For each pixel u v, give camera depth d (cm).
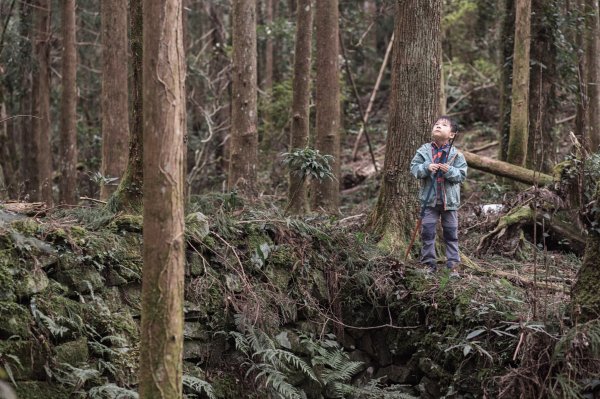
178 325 308
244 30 891
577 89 994
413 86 611
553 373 415
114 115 866
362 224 656
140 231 455
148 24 301
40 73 1095
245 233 517
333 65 898
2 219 385
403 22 614
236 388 464
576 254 683
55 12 1496
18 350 362
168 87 301
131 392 386
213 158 1520
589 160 635
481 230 733
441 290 506
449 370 485
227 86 1534
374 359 543
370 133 1664
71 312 392
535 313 444
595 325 402
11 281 371
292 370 495
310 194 886
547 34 963
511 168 809
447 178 544
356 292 547
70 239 410
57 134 1614
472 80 1645
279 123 1503
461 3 1545
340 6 1619
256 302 478
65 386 376
